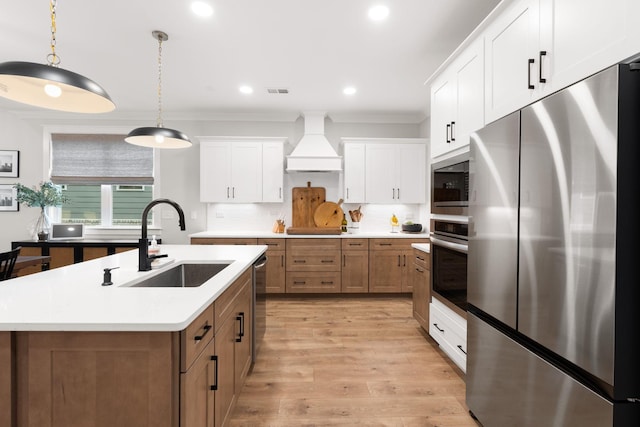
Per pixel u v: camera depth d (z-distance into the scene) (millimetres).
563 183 1143
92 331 1034
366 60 3023
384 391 2135
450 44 2727
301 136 4852
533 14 1443
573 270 1105
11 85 1415
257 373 2350
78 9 2258
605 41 1094
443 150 2467
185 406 1067
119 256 2453
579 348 1088
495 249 1549
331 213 4777
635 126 967
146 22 2416
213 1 2164
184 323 1036
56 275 1753
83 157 4668
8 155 4516
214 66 3156
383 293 4523
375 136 4879
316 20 2385
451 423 1826
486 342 1652
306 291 4309
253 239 4305
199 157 4762
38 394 1037
